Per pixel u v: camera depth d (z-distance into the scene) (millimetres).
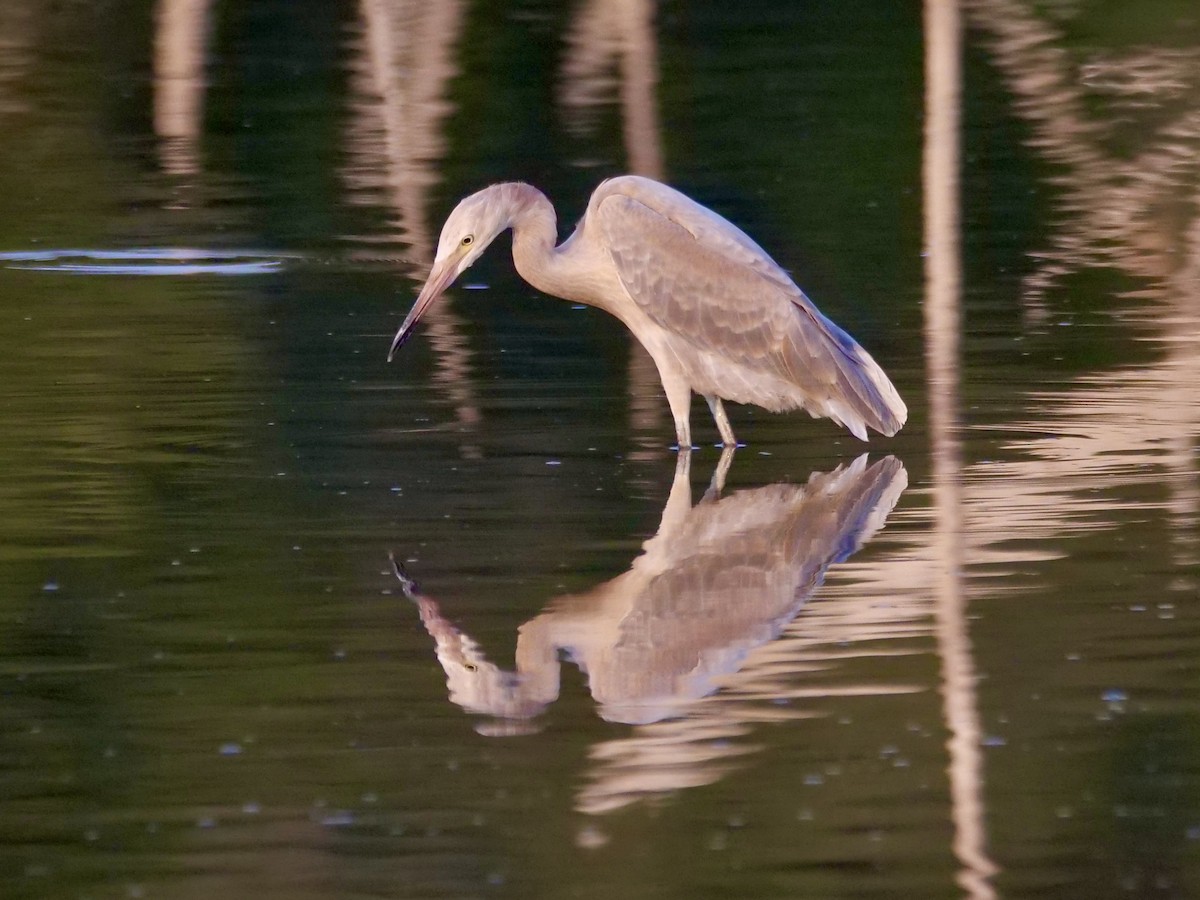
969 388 15398
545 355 16859
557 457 13484
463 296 19516
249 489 12648
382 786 8227
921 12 37719
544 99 31422
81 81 32438
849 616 10164
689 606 10320
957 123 23219
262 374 16031
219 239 22453
